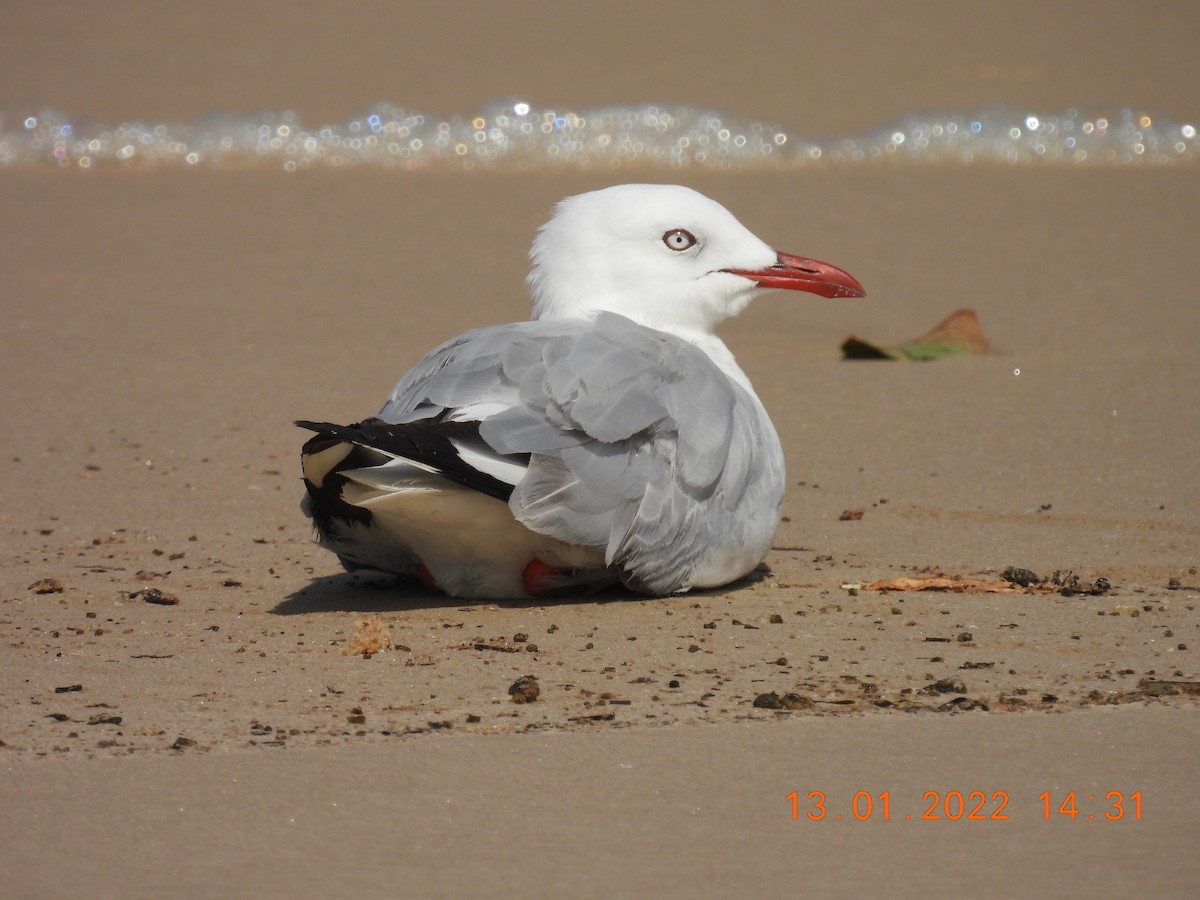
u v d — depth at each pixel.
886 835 6.05
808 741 7.05
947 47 34.50
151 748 7.03
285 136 30.05
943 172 28.09
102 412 15.20
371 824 6.17
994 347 17.47
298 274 21.44
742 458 9.53
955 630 8.88
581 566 9.36
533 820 6.21
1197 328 17.95
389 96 31.66
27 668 8.31
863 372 16.52
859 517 11.79
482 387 8.90
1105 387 15.48
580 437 8.84
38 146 29.42
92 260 22.11
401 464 8.68
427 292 20.48
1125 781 6.55
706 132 30.28
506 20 35.59
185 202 26.02
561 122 30.69
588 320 10.41
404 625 9.14
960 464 13.16
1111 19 35.81
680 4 36.72
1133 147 29.86
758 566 10.52
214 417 15.05
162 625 9.21
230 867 5.79
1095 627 8.91
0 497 12.49
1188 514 11.62
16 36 34.22
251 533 11.59
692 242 10.69
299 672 8.21
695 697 7.71
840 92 32.12
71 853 5.91
